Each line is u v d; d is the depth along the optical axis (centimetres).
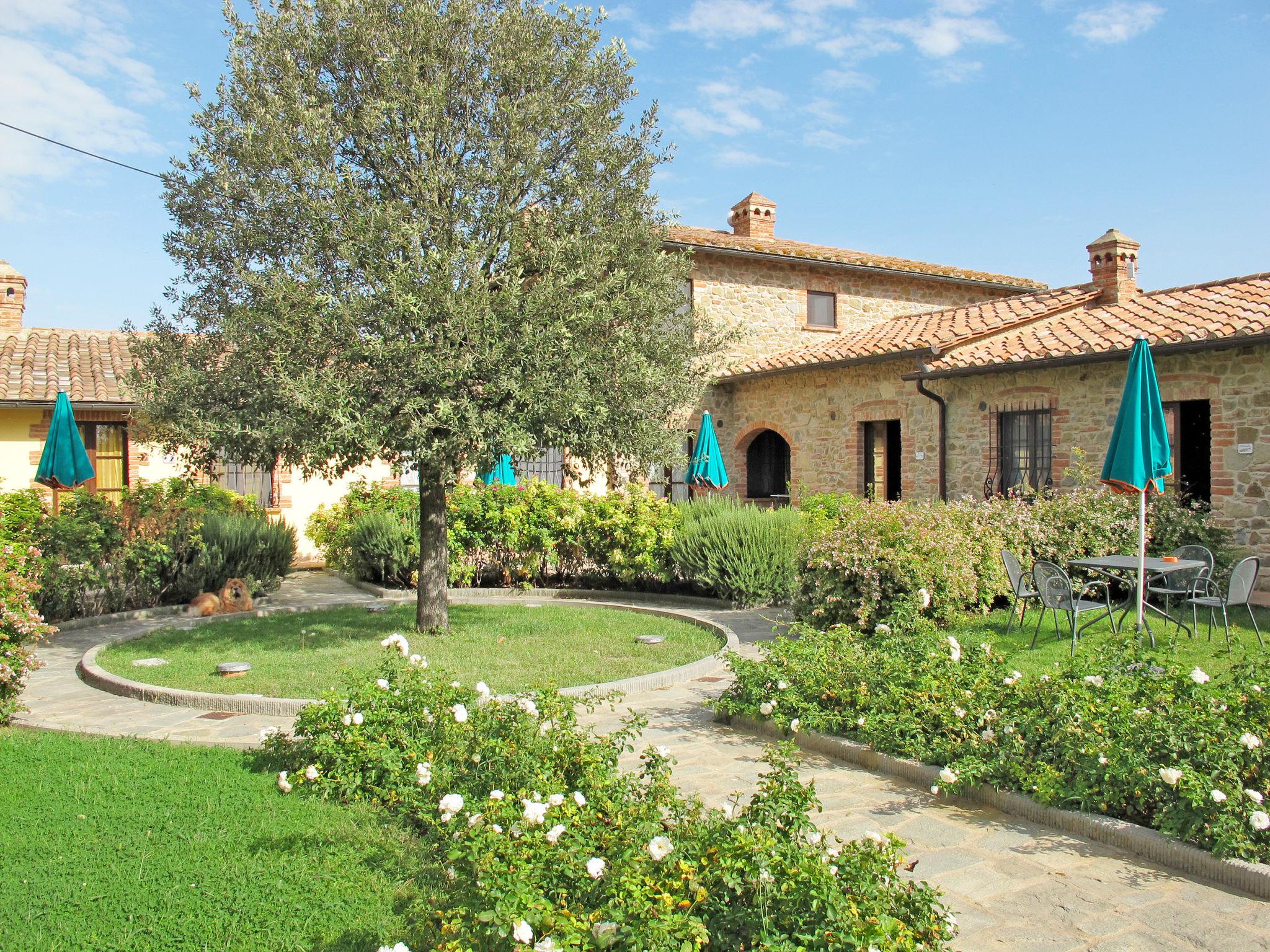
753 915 273
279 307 742
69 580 1062
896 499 1719
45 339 1753
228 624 1043
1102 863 392
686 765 529
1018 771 453
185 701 680
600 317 814
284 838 404
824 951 257
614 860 305
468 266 777
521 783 399
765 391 1869
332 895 352
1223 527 1082
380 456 802
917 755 508
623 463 935
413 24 808
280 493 1705
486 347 770
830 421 1702
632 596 1259
